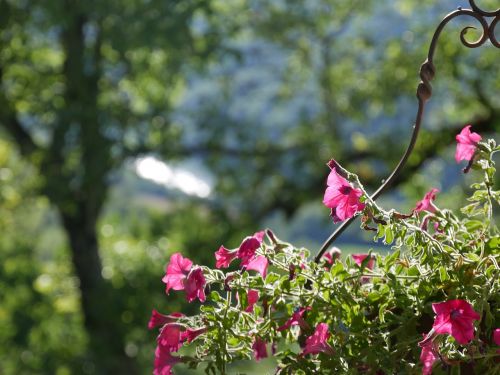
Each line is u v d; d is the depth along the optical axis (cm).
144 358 1073
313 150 1074
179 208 1103
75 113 927
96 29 962
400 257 170
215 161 1084
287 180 1097
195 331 164
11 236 1200
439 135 991
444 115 1011
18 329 1149
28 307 1163
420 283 160
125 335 1050
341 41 1100
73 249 1076
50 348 1146
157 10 880
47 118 948
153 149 1023
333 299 164
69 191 970
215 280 165
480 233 173
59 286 1155
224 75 1091
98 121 944
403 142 1006
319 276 164
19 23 931
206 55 927
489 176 173
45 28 922
